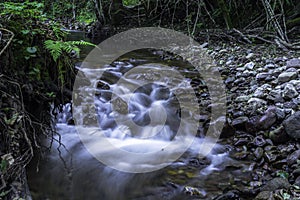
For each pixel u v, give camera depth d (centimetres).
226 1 718
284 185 220
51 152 263
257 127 293
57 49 268
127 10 852
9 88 235
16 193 181
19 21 276
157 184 242
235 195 217
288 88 329
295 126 267
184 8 771
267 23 588
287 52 495
